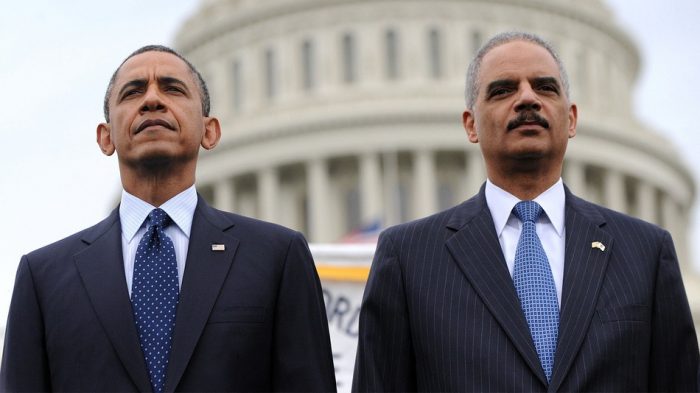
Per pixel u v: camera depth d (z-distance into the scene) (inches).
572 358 490.0
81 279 503.5
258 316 497.4
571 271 510.3
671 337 511.2
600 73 5182.1
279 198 4894.2
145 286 500.1
